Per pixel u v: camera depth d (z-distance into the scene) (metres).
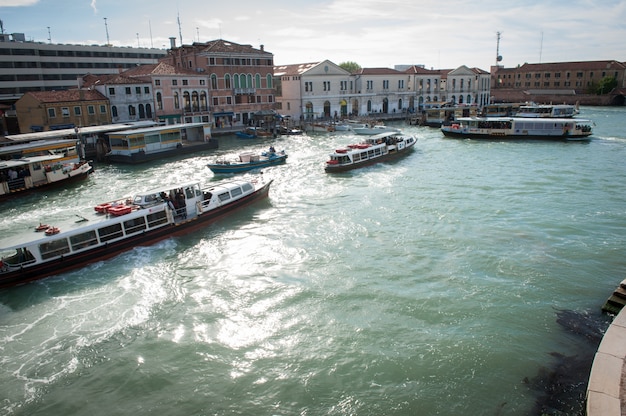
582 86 112.25
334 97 77.25
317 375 12.24
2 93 76.38
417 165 38.25
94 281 17.81
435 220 23.50
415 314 14.82
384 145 39.62
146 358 13.15
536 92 115.88
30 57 78.69
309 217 24.66
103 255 19.55
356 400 11.34
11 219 26.16
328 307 15.44
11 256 18.53
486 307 15.09
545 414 10.52
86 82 63.41
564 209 24.83
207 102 61.47
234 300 16.12
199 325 14.69
